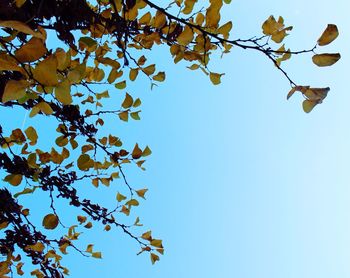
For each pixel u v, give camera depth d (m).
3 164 2.31
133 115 2.52
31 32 1.23
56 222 2.40
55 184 2.45
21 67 1.43
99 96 2.61
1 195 2.38
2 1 1.59
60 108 2.40
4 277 2.72
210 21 2.10
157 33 2.15
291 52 1.90
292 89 1.89
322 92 1.86
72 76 1.53
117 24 2.09
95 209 2.58
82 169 2.33
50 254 2.68
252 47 1.96
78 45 2.25
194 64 2.31
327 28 1.84
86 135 2.49
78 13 2.01
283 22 2.00
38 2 1.91
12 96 1.36
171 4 2.13
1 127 2.38
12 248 2.54
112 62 2.29
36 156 2.36
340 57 1.86
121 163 2.54
